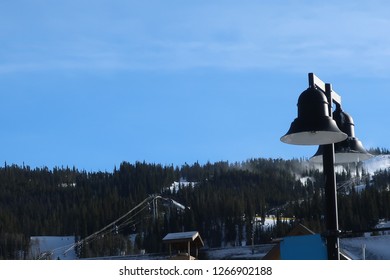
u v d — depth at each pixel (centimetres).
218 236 11419
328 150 1077
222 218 11638
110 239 10069
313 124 1020
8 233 11369
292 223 10150
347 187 10856
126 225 11175
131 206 12306
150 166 17875
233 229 11450
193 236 3816
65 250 10131
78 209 13088
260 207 12406
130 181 17300
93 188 16988
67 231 12800
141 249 10156
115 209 12375
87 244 9888
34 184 16925
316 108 1031
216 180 17850
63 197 16438
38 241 11862
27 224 12962
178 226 10500
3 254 10800
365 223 8588
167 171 17862
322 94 1042
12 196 16138
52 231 12769
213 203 12025
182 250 3881
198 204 12162
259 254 4062
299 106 1044
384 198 8769
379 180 15712
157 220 10575
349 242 3600
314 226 9081
